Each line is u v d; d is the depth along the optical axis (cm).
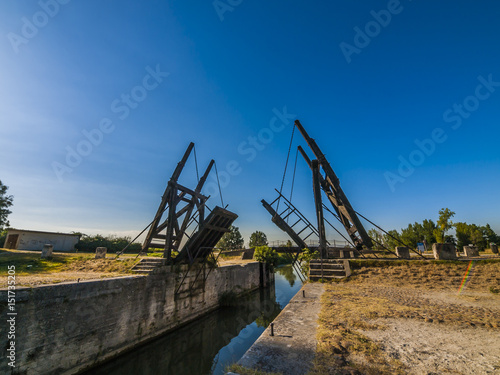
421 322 484
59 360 790
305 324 475
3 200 2166
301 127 1508
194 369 1027
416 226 4047
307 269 1425
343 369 298
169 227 1484
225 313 1773
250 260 3212
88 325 888
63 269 1316
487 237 3572
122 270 1293
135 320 1093
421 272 1038
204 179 1903
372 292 800
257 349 361
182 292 1451
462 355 341
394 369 301
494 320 489
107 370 934
